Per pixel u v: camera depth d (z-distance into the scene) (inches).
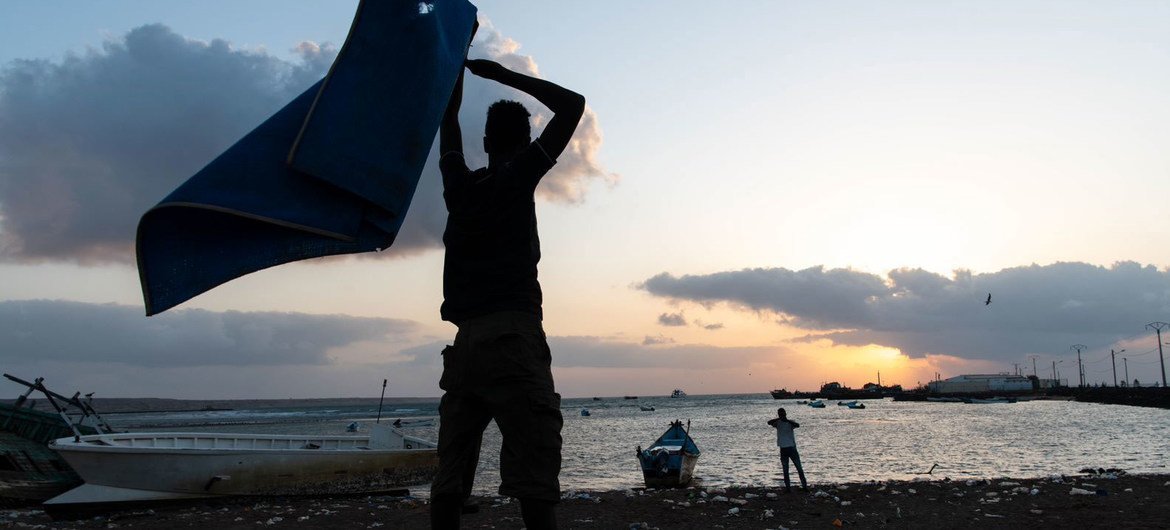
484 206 106.2
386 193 95.2
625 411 6166.3
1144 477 641.6
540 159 105.7
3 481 699.4
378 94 94.9
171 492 632.4
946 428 2333.9
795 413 4473.4
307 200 91.4
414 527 474.6
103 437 708.7
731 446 1699.1
